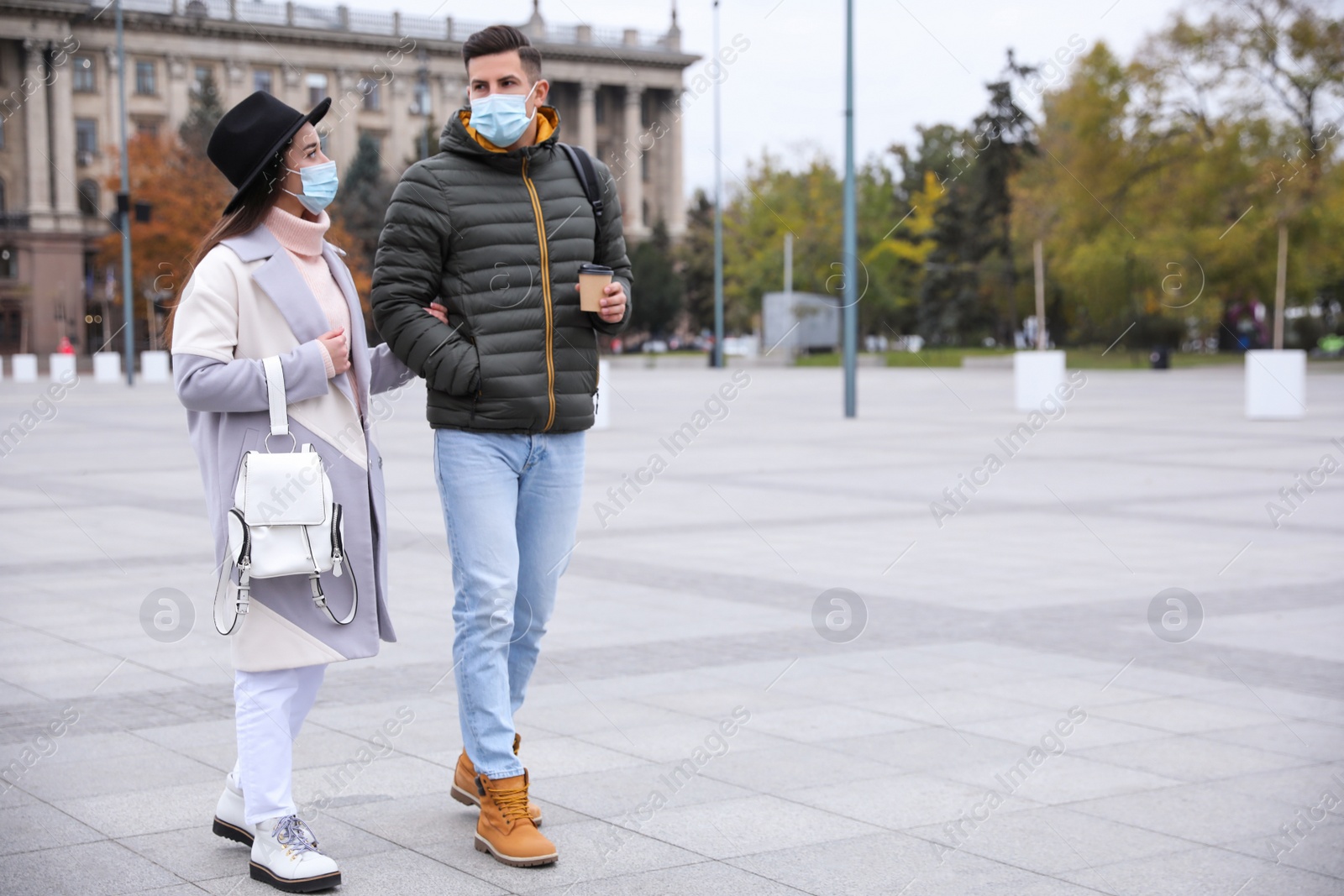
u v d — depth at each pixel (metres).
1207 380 37.38
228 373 3.42
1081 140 43.50
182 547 9.12
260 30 69.88
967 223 53.53
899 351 57.41
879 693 5.41
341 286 3.71
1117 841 3.78
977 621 6.75
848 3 21.05
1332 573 8.12
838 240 53.78
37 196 67.38
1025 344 57.59
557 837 3.78
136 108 68.81
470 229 3.71
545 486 3.89
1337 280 52.28
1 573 8.10
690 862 3.58
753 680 5.62
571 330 3.82
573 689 5.46
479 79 3.74
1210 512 10.87
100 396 31.30
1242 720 5.03
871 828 3.87
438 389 3.70
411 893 3.34
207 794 4.14
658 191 85.69
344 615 3.54
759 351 58.12
